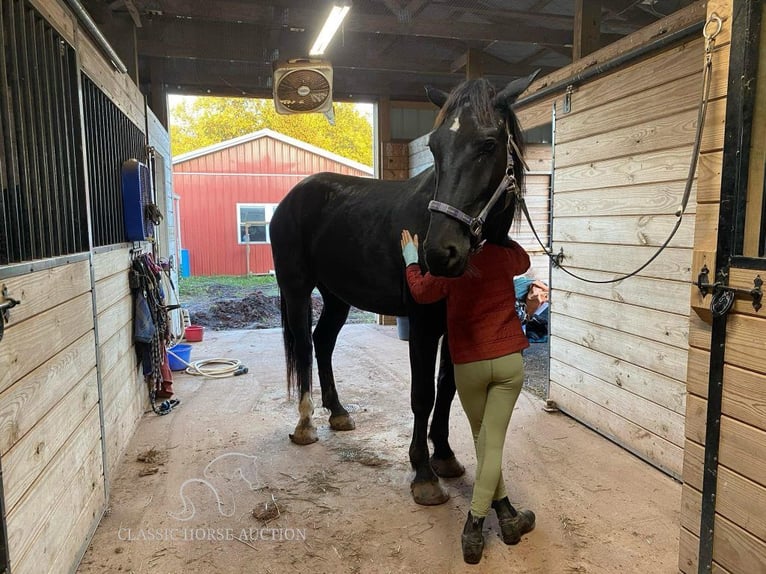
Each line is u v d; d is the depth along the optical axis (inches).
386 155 243.8
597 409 113.7
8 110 57.5
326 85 161.5
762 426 50.9
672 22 87.4
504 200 66.0
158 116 210.1
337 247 104.0
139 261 122.9
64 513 66.2
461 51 198.5
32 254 62.1
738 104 51.6
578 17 122.7
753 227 52.4
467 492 89.6
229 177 474.3
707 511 57.6
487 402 68.7
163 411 128.2
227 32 177.5
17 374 54.1
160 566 70.6
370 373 162.7
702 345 57.9
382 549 74.0
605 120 106.3
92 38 91.7
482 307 67.1
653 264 95.3
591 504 85.0
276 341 213.2
